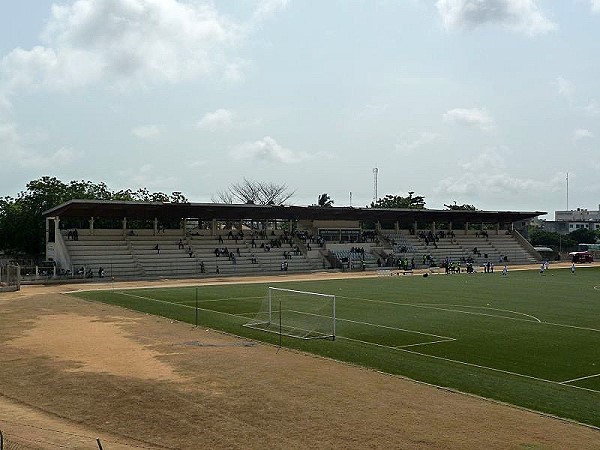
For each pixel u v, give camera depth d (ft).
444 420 51.44
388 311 127.34
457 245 338.95
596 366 75.97
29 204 270.26
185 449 44.83
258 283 201.57
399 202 458.09
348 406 55.21
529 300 149.28
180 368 70.08
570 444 46.06
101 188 306.96
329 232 314.76
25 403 57.00
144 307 131.44
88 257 234.17
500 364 76.89
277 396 58.34
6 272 181.88
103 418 52.19
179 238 269.64
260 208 255.70
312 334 97.55
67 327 101.60
